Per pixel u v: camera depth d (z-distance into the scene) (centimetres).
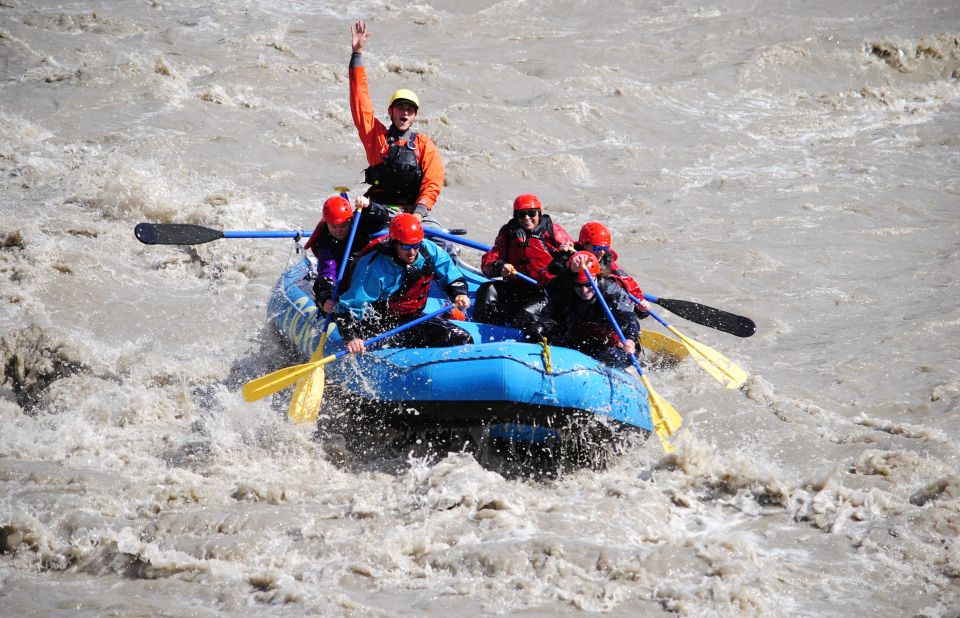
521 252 2841
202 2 8094
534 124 6000
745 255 4162
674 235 4494
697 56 7606
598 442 2455
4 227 3831
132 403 2712
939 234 4553
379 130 3033
